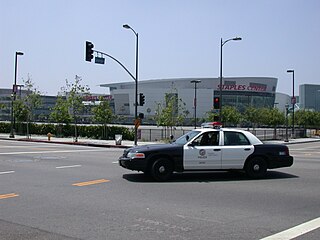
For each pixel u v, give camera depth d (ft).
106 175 43.29
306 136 200.64
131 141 125.49
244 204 28.89
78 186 36.06
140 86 506.48
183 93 426.92
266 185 37.40
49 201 29.45
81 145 105.91
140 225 22.97
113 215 25.29
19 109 140.77
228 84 452.35
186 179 40.81
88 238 20.38
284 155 42.50
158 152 39.50
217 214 25.75
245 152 41.32
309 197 31.76
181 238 20.48
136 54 108.58
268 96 465.47
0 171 46.21
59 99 143.13
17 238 20.33
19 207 27.43
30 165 52.42
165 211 26.48
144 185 36.88
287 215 25.68
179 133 167.94
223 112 189.67
